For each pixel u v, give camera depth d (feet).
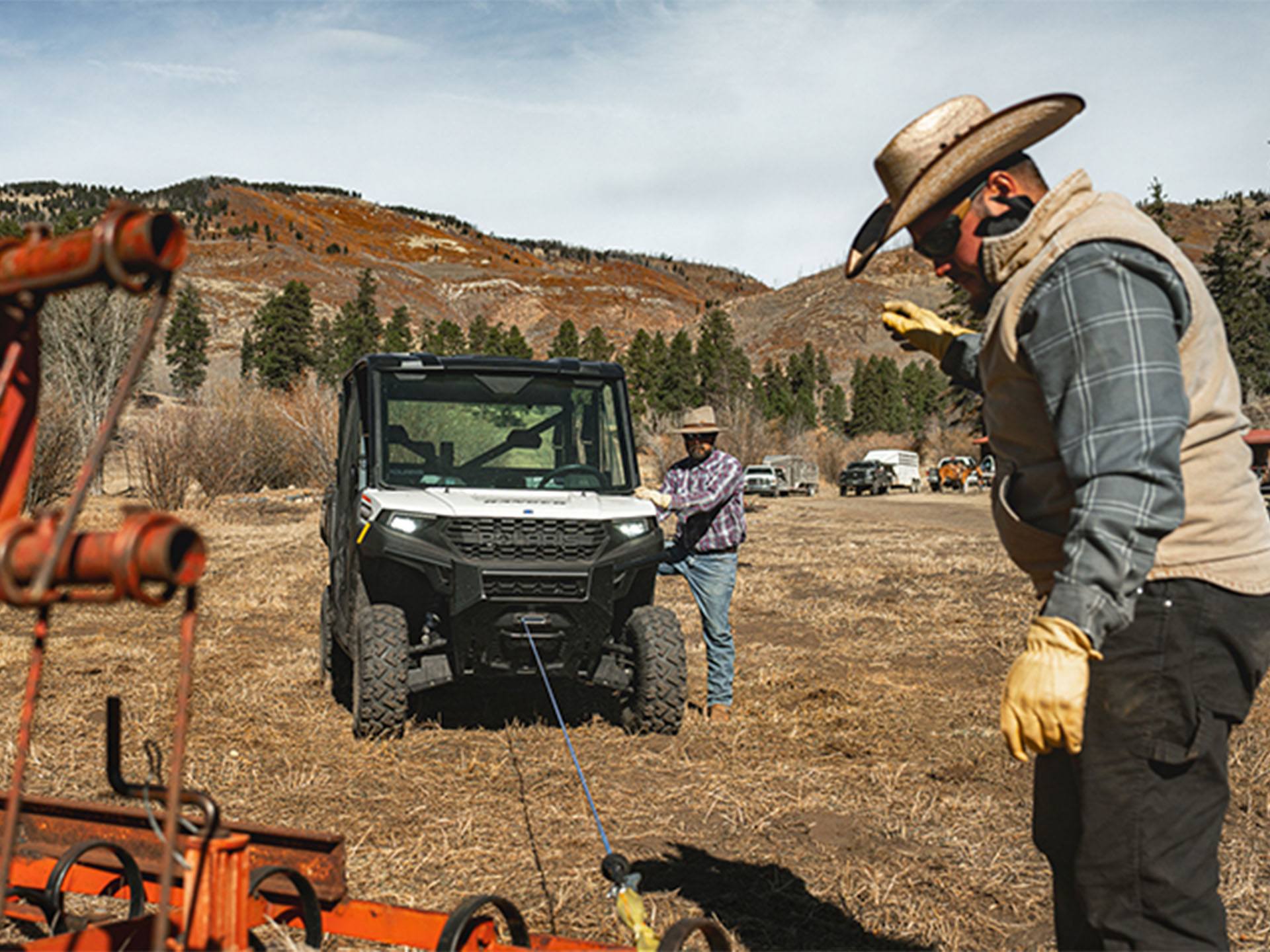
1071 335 6.22
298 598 40.27
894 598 41.29
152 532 3.96
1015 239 6.65
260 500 89.15
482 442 21.81
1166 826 6.46
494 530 19.44
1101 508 5.85
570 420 22.36
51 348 95.96
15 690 23.63
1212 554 6.41
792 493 177.99
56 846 9.16
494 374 22.26
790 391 347.56
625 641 21.01
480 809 15.80
